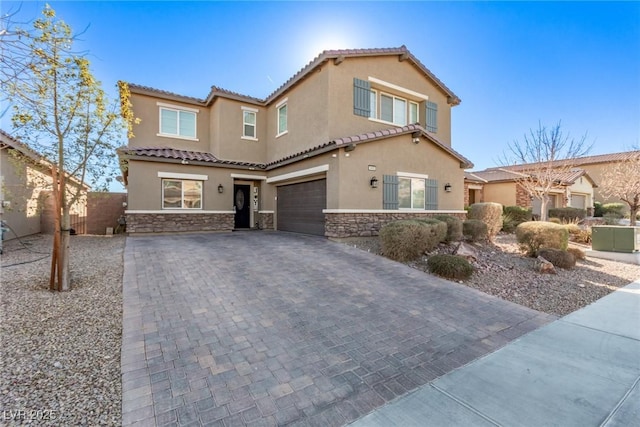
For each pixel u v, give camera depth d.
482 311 5.86
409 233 9.12
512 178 21.53
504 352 4.33
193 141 16.45
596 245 11.78
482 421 2.92
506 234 16.62
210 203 14.73
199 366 3.74
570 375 3.75
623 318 5.70
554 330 5.14
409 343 4.52
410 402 3.21
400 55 14.57
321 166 12.11
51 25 5.34
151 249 9.75
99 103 6.25
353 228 11.52
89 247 10.43
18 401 2.99
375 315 5.46
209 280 6.84
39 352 3.85
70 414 2.87
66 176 6.32
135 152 12.32
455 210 14.84
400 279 7.55
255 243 11.16
